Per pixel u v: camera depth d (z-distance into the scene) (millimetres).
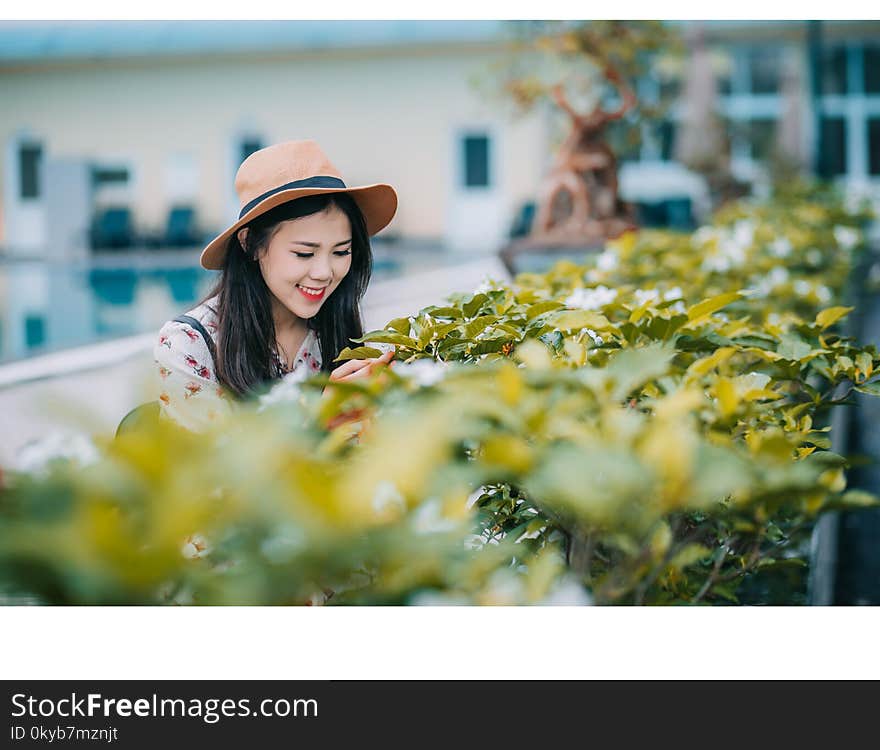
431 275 9328
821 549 2311
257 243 2061
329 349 2225
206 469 836
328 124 18516
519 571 1345
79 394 4590
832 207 8789
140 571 773
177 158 18891
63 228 18688
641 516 1031
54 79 18891
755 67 17859
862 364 1834
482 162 18359
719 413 1275
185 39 18203
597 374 1158
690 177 17453
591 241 7730
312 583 963
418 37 17625
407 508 941
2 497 817
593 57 8445
